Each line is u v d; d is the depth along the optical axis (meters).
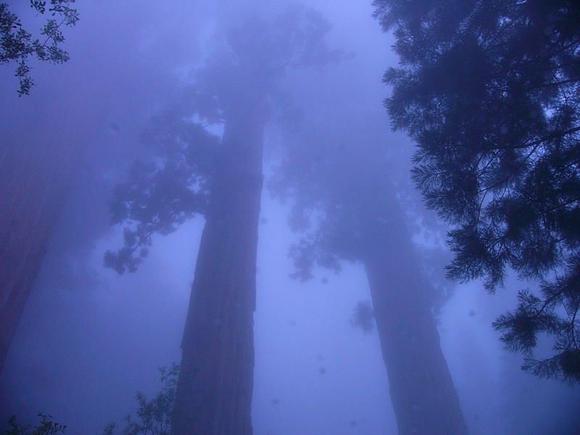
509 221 5.01
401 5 6.66
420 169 5.56
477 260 5.12
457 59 5.44
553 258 5.22
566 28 5.07
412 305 15.92
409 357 14.85
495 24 5.66
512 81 5.40
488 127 5.47
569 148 5.23
